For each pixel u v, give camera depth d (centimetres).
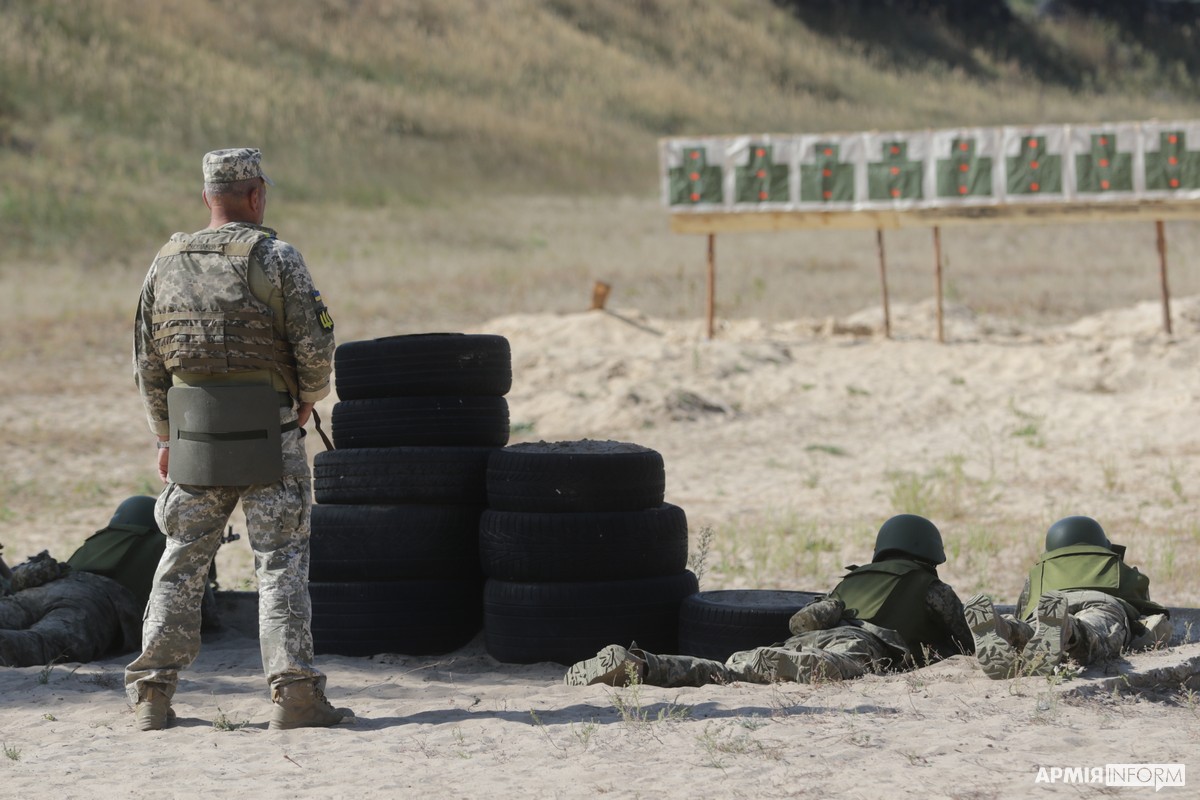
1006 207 7244
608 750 1786
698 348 7294
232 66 18388
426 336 2711
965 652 2397
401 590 2619
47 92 15538
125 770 1739
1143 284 10744
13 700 2189
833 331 8000
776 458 5712
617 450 2645
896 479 5184
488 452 2708
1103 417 6097
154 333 1922
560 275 11225
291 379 1939
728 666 2255
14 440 6138
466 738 1872
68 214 12469
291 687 1941
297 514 1941
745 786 1605
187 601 1959
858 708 1984
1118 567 2386
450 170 17412
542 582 2516
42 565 2670
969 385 6762
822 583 3475
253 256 1891
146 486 5338
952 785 1587
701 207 7544
